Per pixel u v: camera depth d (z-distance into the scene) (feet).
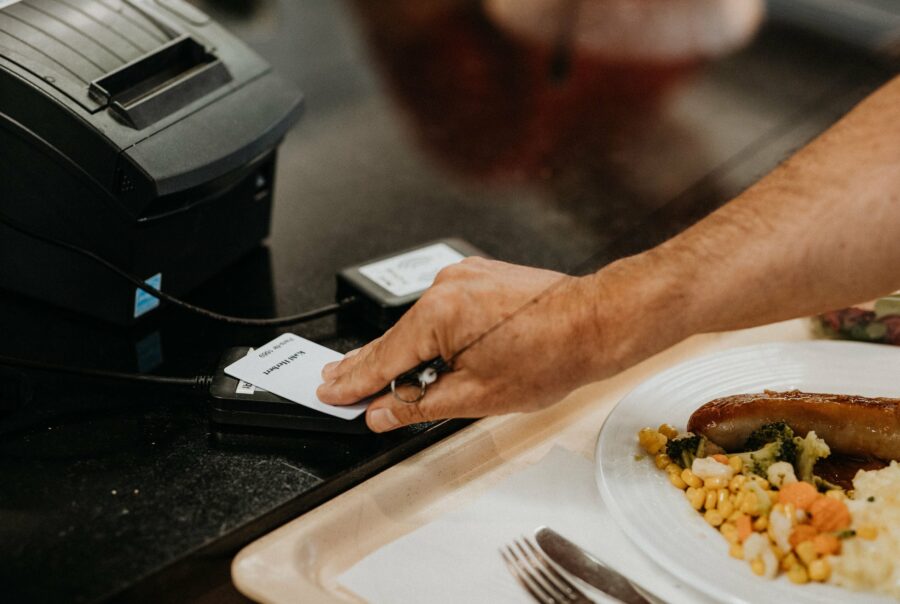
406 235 4.29
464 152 5.05
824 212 2.68
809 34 6.47
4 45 3.16
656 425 3.07
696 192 3.42
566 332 2.76
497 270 2.97
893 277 2.72
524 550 2.72
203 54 3.58
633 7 6.10
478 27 6.40
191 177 3.28
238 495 2.85
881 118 2.76
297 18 6.36
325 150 4.99
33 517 2.75
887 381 3.25
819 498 2.64
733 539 2.63
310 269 4.02
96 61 3.27
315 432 3.09
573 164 4.95
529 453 3.20
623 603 2.54
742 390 3.22
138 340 3.51
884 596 2.48
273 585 2.61
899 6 6.89
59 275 3.47
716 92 5.85
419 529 2.81
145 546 2.67
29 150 3.19
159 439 3.06
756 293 2.73
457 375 2.88
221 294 3.82
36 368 3.16
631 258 2.86
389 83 5.71
